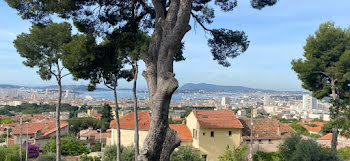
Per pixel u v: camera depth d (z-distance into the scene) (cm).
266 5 1132
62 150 3569
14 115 11369
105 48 1027
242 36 1152
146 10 1055
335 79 2236
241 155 1853
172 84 709
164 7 851
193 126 2952
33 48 1909
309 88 2502
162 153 725
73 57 1045
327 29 2342
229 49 1184
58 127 1844
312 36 2409
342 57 2150
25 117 9481
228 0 1147
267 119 3306
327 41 2294
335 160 1775
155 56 796
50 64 1934
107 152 2358
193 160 2233
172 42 753
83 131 6144
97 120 7381
